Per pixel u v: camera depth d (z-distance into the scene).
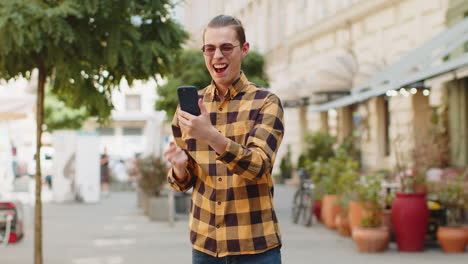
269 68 31.45
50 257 8.72
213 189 2.85
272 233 2.84
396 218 8.75
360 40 20.86
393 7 18.23
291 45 28.03
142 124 47.81
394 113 17.47
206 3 40.81
